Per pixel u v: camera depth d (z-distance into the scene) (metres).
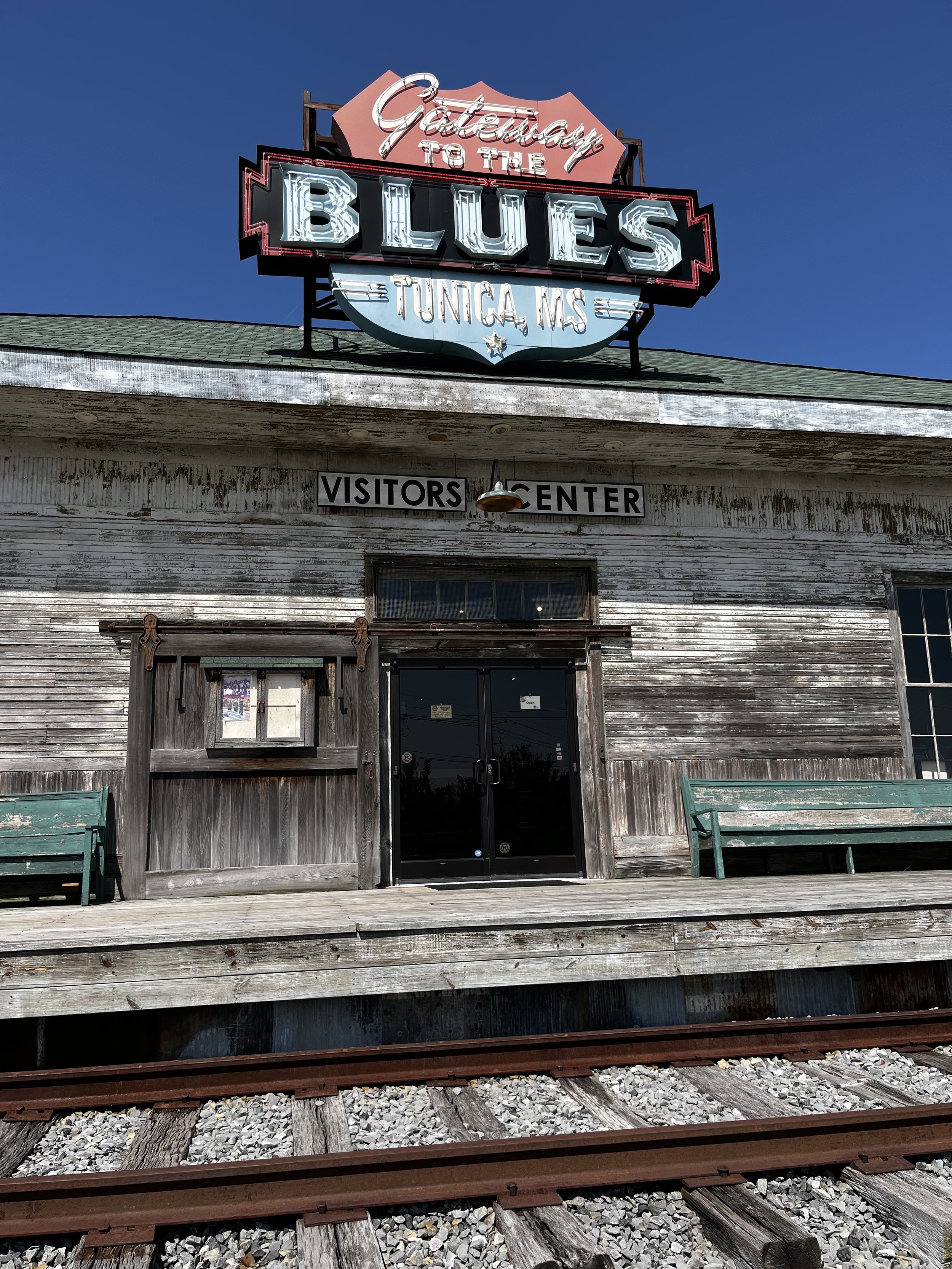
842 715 9.10
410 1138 3.67
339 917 5.09
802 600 9.24
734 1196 3.15
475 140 9.08
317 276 8.49
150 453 8.10
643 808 8.50
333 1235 2.95
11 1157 3.54
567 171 9.23
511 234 8.65
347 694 8.02
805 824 8.20
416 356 8.95
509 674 8.66
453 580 8.62
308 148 9.05
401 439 8.20
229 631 7.87
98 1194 3.09
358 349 9.19
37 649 7.59
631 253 8.91
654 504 9.09
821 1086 4.30
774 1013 5.57
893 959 5.46
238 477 8.23
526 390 7.70
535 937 5.02
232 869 7.49
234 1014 5.00
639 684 8.73
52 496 7.84
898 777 9.10
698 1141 3.44
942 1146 3.49
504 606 8.69
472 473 8.77
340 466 8.45
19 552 7.70
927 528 9.72
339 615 8.23
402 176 8.57
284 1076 4.37
